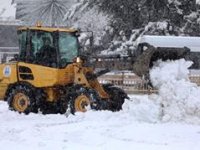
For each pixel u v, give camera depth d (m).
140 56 26.30
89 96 26.47
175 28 63.09
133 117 24.95
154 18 63.28
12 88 28.58
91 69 27.91
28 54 28.58
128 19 63.97
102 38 65.44
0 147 19.05
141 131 21.56
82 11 69.56
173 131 21.62
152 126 22.78
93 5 68.56
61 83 27.80
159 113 24.53
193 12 65.38
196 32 64.38
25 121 25.20
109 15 65.81
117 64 27.38
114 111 27.19
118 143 19.44
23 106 27.78
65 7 92.69
